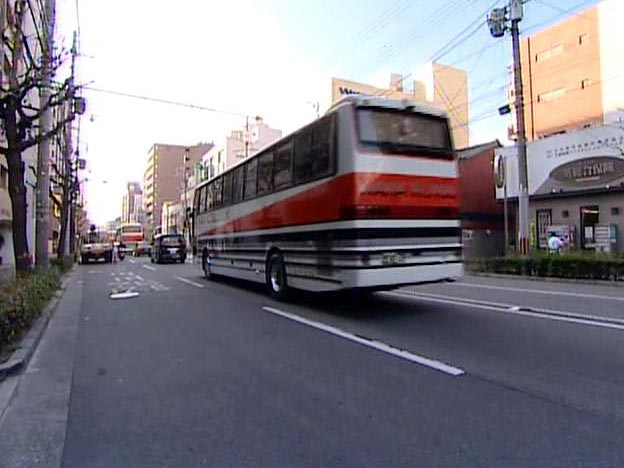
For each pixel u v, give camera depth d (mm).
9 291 7457
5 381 5422
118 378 5418
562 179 22016
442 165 8859
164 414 4297
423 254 8516
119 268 27156
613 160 19953
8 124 11477
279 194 10836
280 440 3701
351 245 8094
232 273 14250
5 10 13250
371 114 8359
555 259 16234
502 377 5086
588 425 3838
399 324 8031
